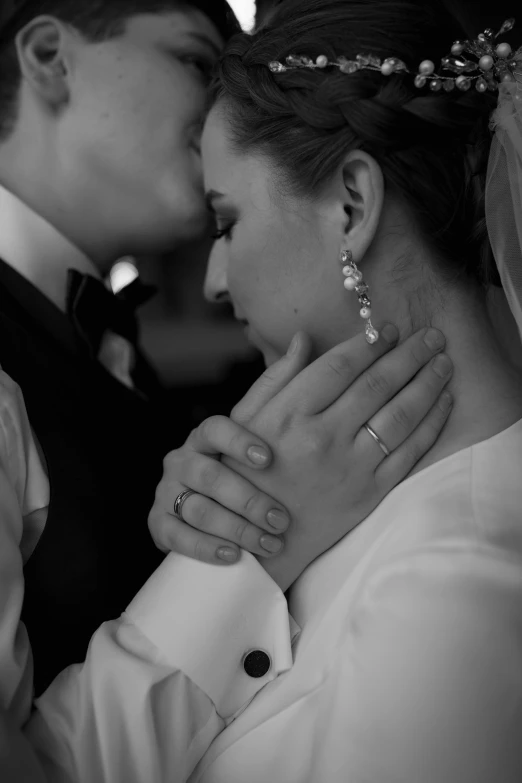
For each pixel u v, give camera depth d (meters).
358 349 0.95
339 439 0.93
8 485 0.95
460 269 0.98
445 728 0.78
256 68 0.99
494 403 0.96
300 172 0.96
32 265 1.35
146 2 1.35
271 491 0.94
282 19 1.01
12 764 0.82
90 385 1.29
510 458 0.92
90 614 1.10
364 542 0.94
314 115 0.94
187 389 2.69
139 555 1.19
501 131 0.93
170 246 1.52
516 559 0.84
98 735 0.88
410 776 0.78
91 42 1.34
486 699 0.78
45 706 0.92
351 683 0.82
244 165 1.00
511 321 1.27
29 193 1.37
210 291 1.16
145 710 0.87
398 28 0.95
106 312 1.38
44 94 1.35
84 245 1.44
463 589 0.81
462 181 0.97
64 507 1.09
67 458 1.14
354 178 0.95
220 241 1.14
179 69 1.41
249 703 0.93
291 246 0.99
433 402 0.95
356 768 0.80
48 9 1.32
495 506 0.88
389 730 0.79
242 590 0.93
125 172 1.39
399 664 0.80
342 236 0.97
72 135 1.36
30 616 1.06
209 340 3.48
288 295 1.01
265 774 0.88
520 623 0.81
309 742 0.86
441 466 0.93
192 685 0.91
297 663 0.92
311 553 0.96
